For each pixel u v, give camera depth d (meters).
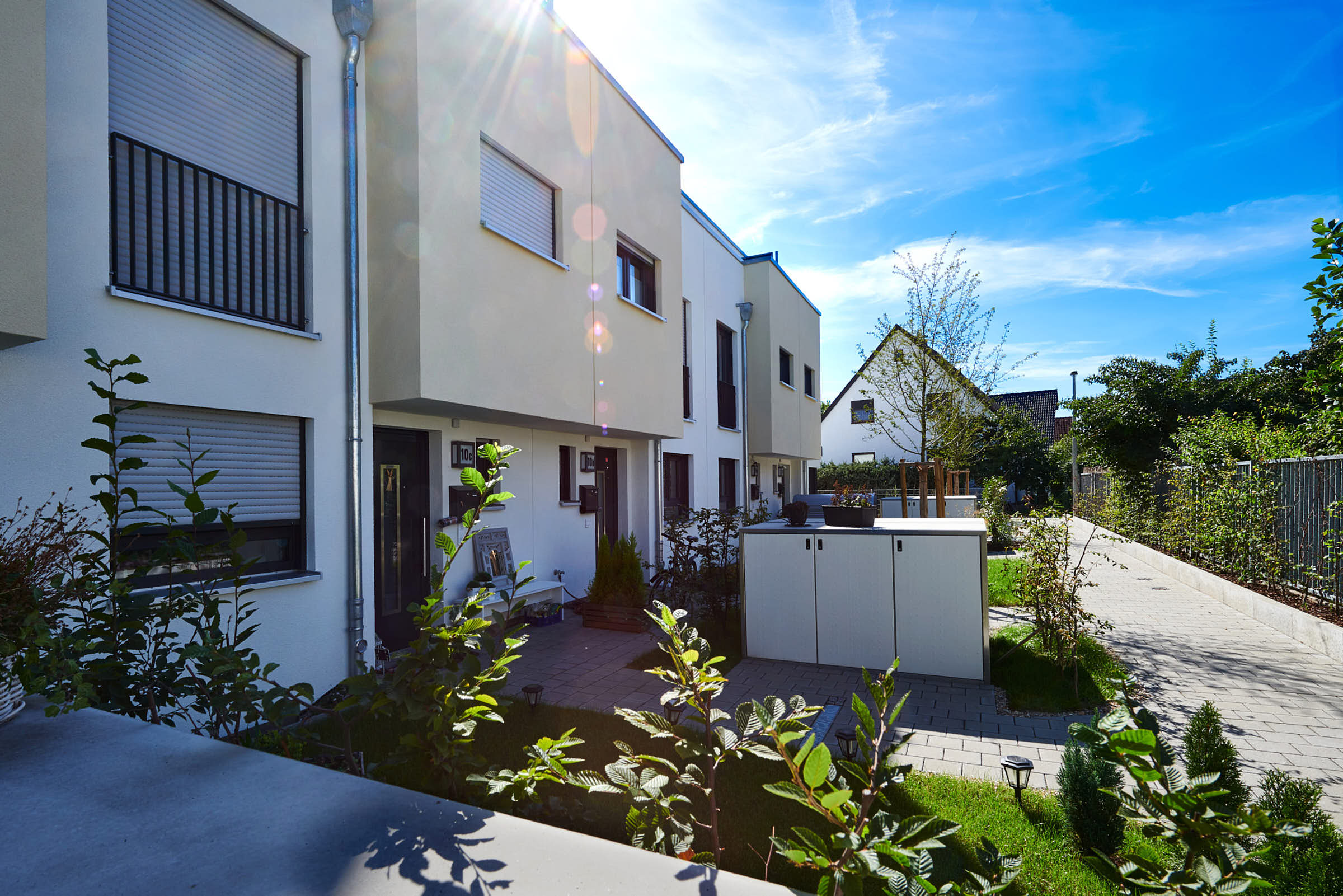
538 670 6.30
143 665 2.66
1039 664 6.36
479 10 6.30
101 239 3.94
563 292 7.53
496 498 2.16
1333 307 5.64
